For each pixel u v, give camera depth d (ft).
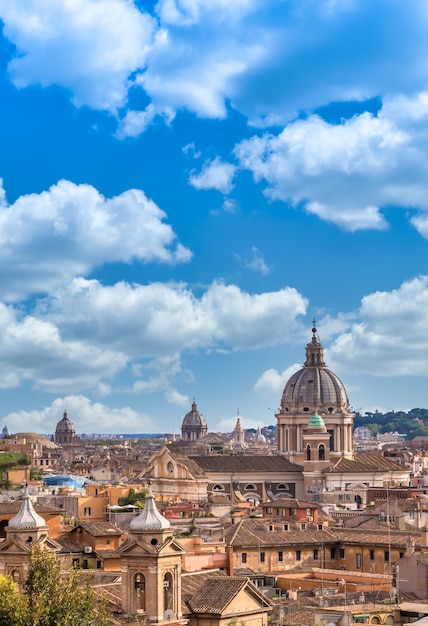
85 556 609.42
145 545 441.68
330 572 640.58
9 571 458.91
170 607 445.78
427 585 594.24
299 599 560.20
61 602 404.98
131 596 443.32
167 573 444.55
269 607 485.15
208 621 460.55
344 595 565.94
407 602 559.79
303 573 641.81
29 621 397.19
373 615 520.01
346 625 494.18
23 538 465.06
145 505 451.53
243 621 465.47
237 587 470.80
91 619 413.59
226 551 639.76
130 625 432.66
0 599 400.67
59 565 435.53
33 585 410.31
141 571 441.68
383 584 606.14
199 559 611.88
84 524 649.20
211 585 475.72
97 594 455.22
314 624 488.02
